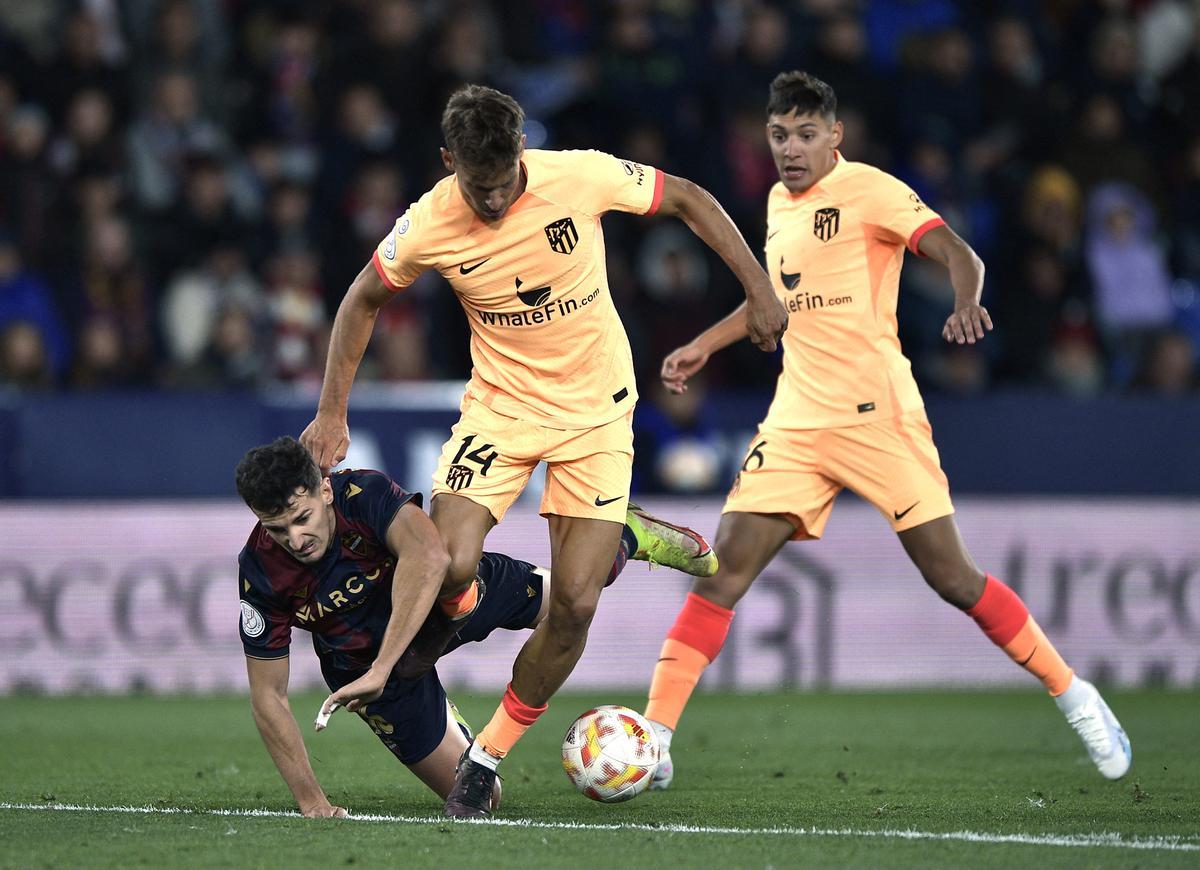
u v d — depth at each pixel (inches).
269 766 951.6
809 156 887.7
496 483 744.3
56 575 1406.3
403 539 694.5
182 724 1187.3
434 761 767.7
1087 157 1878.7
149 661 1416.1
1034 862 607.2
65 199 1644.9
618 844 642.2
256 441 1461.6
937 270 1686.8
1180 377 1697.8
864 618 1504.7
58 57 1745.8
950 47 1902.1
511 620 791.1
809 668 1493.6
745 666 1482.5
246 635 715.4
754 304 760.3
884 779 904.9
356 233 1669.5
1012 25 1943.9
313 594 709.9
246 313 1569.9
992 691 1481.3
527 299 734.5
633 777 768.9
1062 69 2028.8
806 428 885.2
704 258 1711.4
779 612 1489.9
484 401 757.3
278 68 1843.0
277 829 674.8
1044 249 1770.4
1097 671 1519.4
